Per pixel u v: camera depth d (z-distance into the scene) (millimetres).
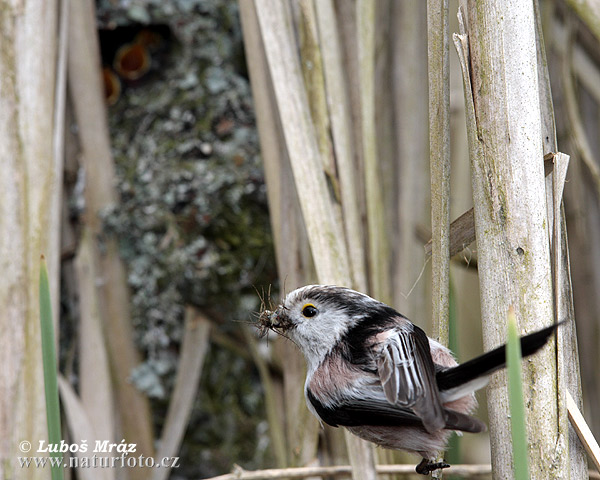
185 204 7887
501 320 4246
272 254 7980
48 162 6207
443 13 4543
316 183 5461
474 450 8898
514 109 4262
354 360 4746
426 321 7102
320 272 5344
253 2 6059
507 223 4250
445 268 4531
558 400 4160
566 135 8148
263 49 6582
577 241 8281
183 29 8023
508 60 4273
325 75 5699
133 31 8227
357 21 5836
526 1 4305
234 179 7902
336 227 5434
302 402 6008
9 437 5648
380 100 7180
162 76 8203
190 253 7789
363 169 6102
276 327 5254
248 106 8062
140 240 7828
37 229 6027
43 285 4418
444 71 4547
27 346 5812
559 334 4188
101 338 7340
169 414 7363
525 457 3340
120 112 8203
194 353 7566
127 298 7762
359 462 5312
